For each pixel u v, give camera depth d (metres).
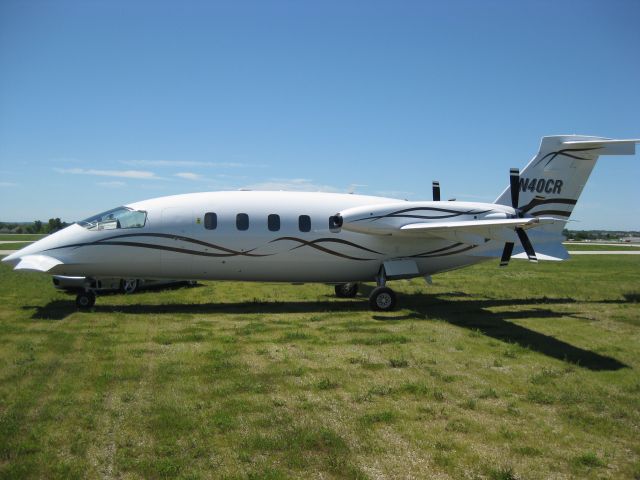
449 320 12.69
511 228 13.10
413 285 20.80
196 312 13.35
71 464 4.82
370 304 13.92
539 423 6.11
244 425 5.80
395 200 15.58
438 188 15.76
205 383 7.28
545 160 15.55
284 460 5.01
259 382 7.35
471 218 14.05
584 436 5.77
